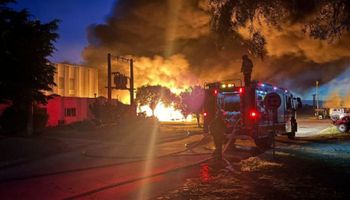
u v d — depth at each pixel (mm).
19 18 19250
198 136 27094
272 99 13391
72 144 21281
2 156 14836
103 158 15133
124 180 10125
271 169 10523
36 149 16969
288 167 10828
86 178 10547
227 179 9188
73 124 32938
